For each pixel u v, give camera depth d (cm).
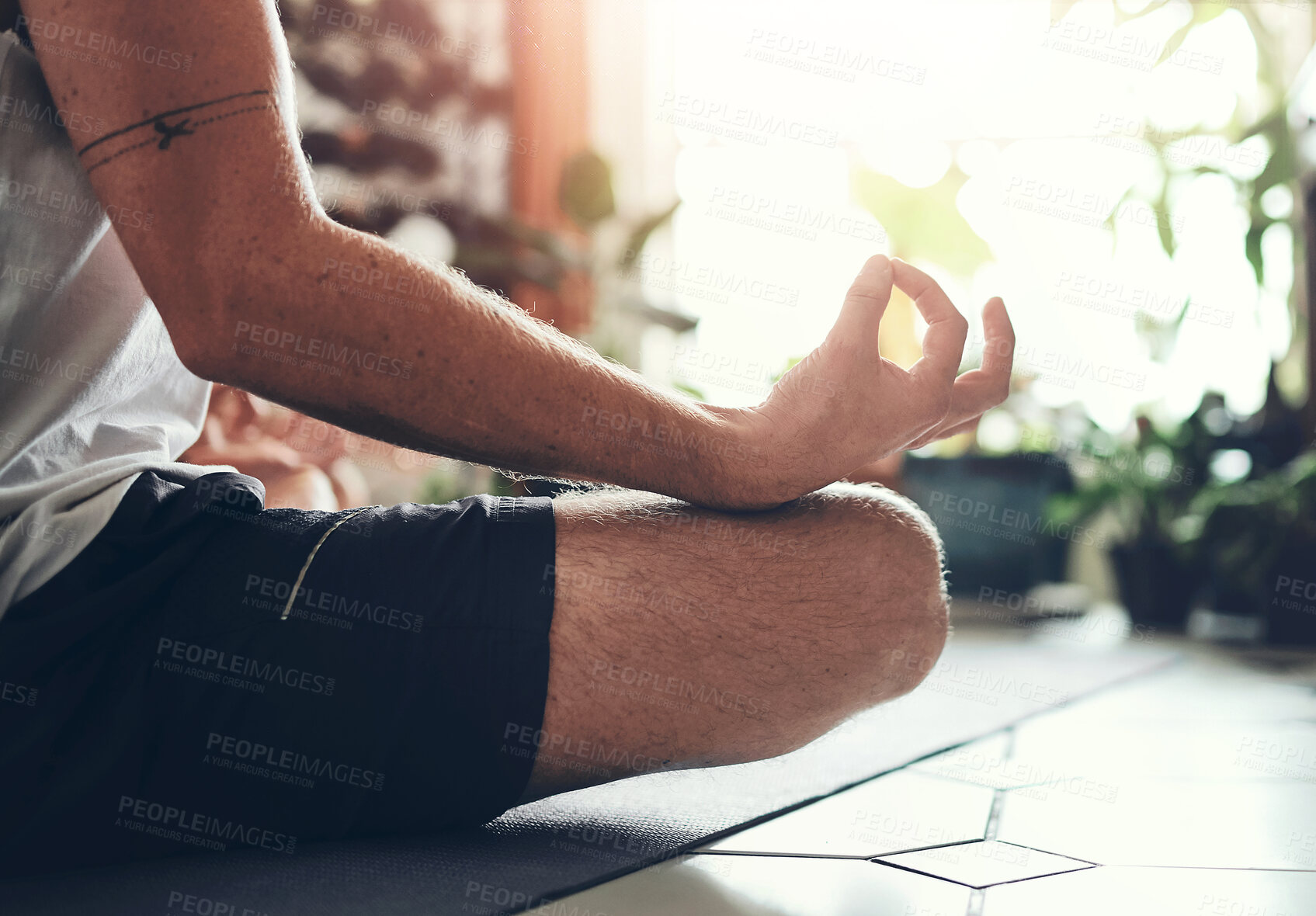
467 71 370
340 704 70
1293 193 362
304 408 66
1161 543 351
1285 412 363
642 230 387
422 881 68
